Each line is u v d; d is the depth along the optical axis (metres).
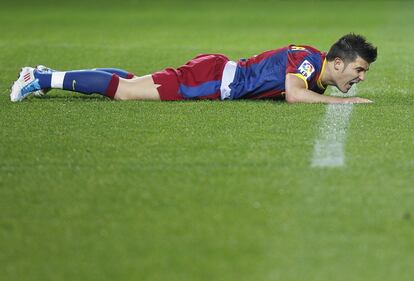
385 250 15.53
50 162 20.66
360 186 18.73
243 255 15.34
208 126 23.75
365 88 31.89
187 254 15.45
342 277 14.49
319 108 25.94
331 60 26.86
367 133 23.02
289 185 18.78
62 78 27.36
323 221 16.81
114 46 44.91
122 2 72.75
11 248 15.97
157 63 38.59
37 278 14.79
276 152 21.16
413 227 16.53
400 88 31.77
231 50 43.72
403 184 18.88
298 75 26.77
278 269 14.78
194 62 27.62
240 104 26.67
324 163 20.27
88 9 68.19
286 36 51.16
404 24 57.72
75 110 25.97
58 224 16.98
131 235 16.36
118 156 21.03
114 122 24.38
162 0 74.19
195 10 67.56
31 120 24.73
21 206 17.95
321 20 60.78
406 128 23.59
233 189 18.58
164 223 16.84
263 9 68.44
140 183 19.09
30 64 38.19
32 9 68.25
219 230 16.45
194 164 20.30
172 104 26.73
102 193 18.56
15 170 20.14
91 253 15.65
